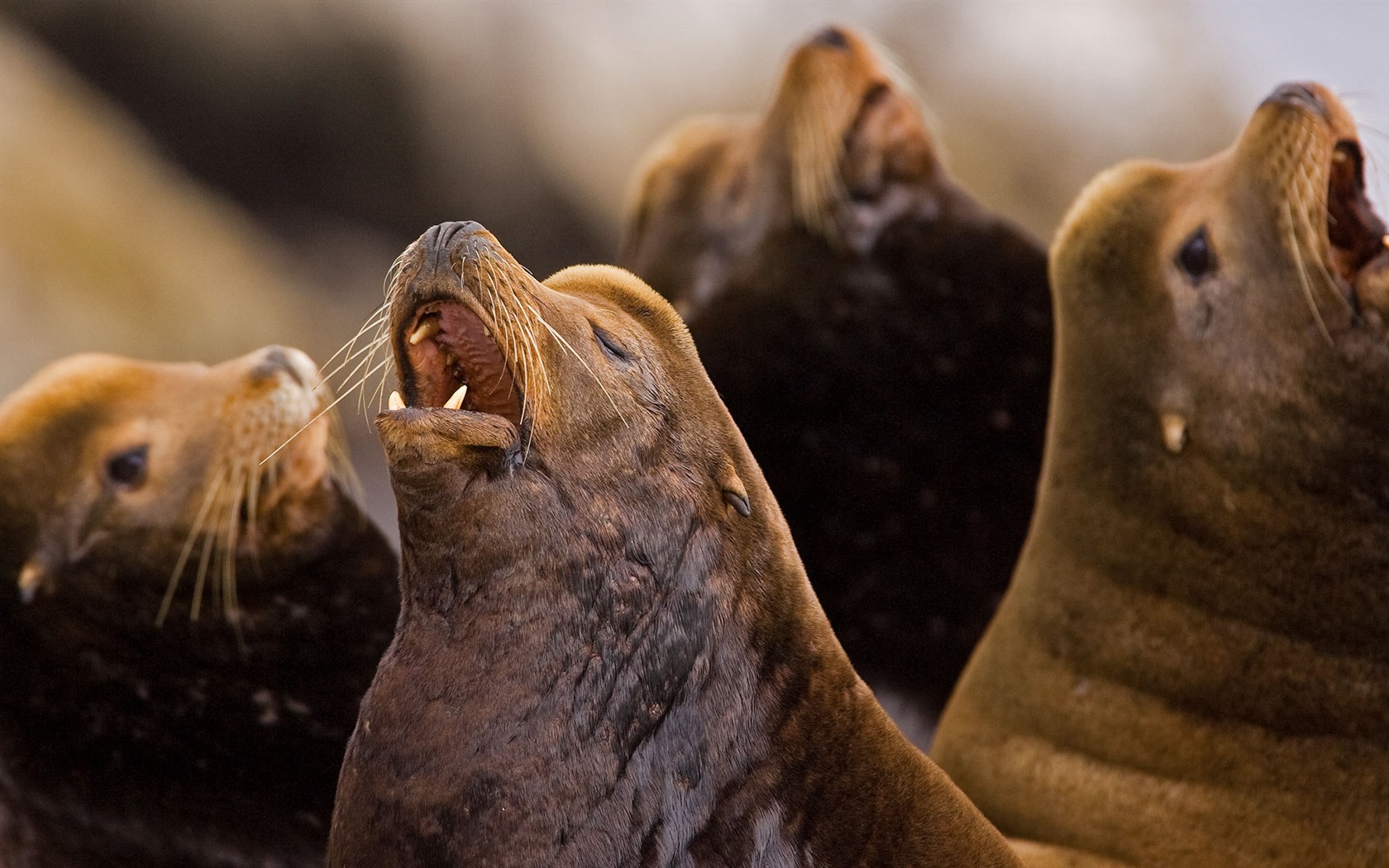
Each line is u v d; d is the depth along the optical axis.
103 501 28.58
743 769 19.67
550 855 18.77
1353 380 24.11
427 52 111.19
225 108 107.75
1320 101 24.66
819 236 34.22
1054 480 27.02
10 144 91.44
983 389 33.09
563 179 114.75
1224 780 24.22
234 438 28.62
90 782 28.30
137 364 30.00
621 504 19.78
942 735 27.34
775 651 20.22
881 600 32.84
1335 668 24.08
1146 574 25.50
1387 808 23.47
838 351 33.62
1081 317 26.92
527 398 19.44
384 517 61.81
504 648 19.23
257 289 96.75
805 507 33.16
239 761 28.42
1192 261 25.66
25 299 82.06
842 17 127.75
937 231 33.94
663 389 20.66
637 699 19.42
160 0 106.31
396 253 110.94
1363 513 24.19
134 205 95.06
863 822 19.78
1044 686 26.02
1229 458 25.05
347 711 28.59
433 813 18.83
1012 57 126.06
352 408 74.56
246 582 28.69
